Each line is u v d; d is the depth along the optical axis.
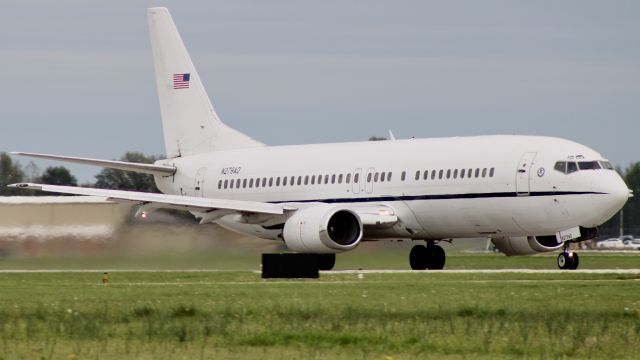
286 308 97.06
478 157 168.62
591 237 168.38
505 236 171.38
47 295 115.00
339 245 170.12
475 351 73.81
